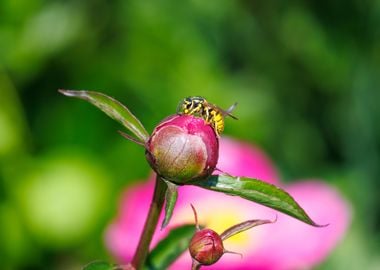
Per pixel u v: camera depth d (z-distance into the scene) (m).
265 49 1.72
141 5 1.61
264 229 1.14
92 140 1.51
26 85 1.54
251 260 1.11
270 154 1.66
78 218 1.42
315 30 1.72
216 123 0.74
